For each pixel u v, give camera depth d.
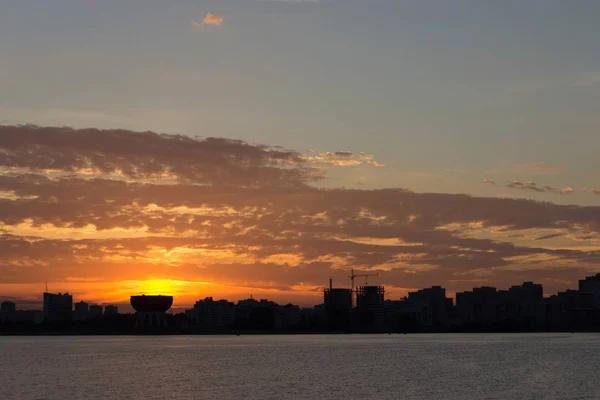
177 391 193.12
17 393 191.62
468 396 179.00
